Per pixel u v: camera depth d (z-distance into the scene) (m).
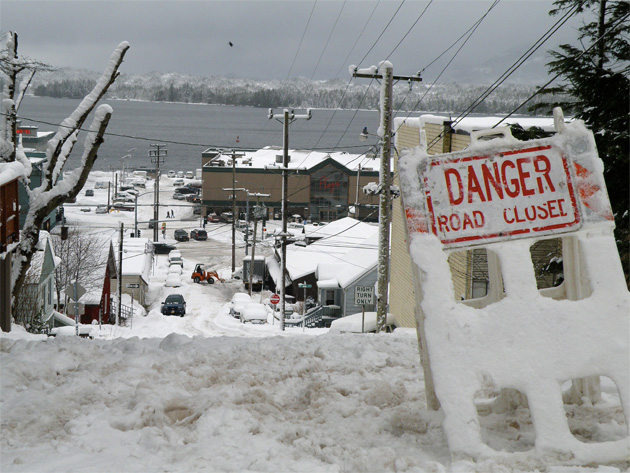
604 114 16.30
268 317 46.50
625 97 15.89
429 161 4.93
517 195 4.87
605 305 4.66
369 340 8.88
